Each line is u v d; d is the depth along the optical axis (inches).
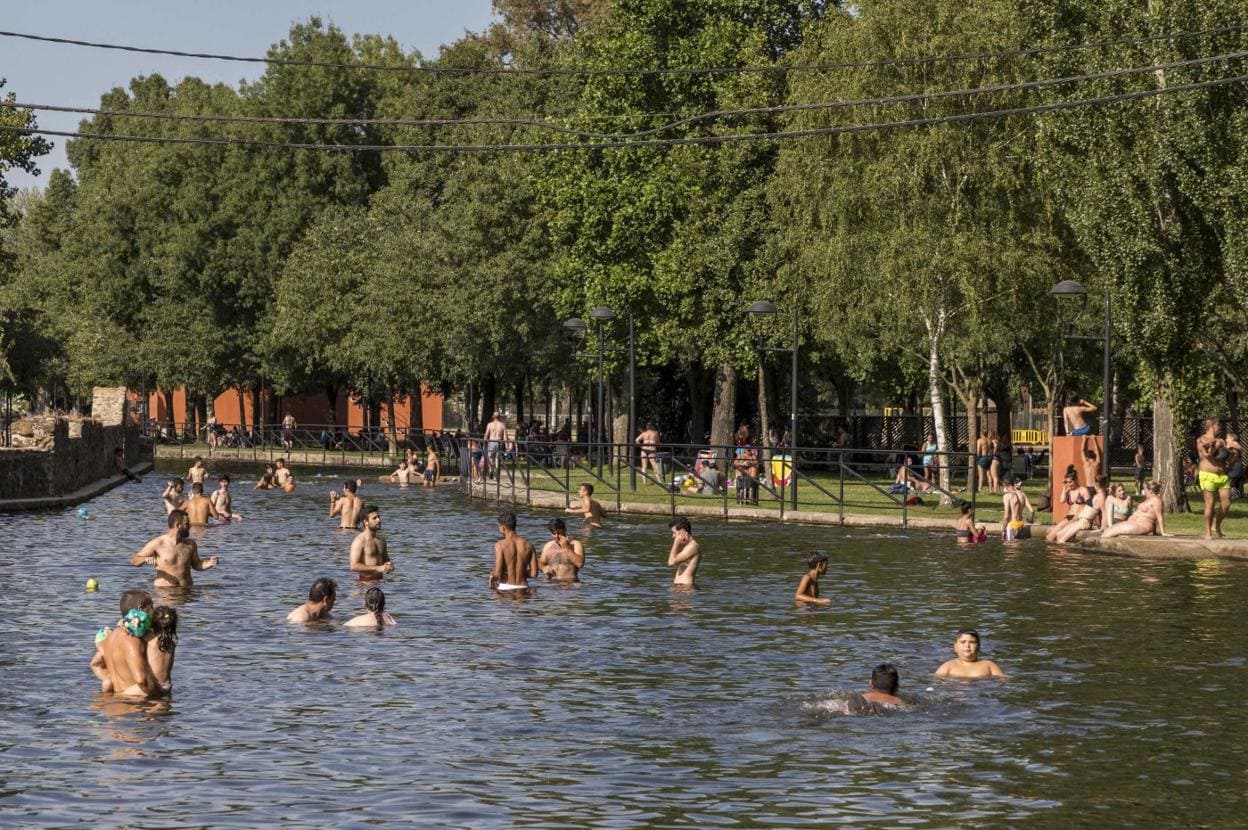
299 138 2952.8
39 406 4060.0
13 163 1870.1
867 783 445.1
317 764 466.0
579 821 405.4
